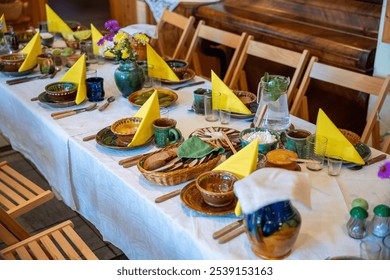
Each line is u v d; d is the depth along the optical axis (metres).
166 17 3.24
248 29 3.23
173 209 1.38
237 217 1.33
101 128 1.91
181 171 1.47
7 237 1.75
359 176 1.55
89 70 2.57
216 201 1.34
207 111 1.94
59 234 1.72
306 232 1.28
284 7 3.28
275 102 1.79
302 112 2.37
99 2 6.78
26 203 1.89
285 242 1.14
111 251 2.22
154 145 1.76
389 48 2.43
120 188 1.57
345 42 2.71
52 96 2.09
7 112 2.40
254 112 2.01
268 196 1.08
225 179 1.41
